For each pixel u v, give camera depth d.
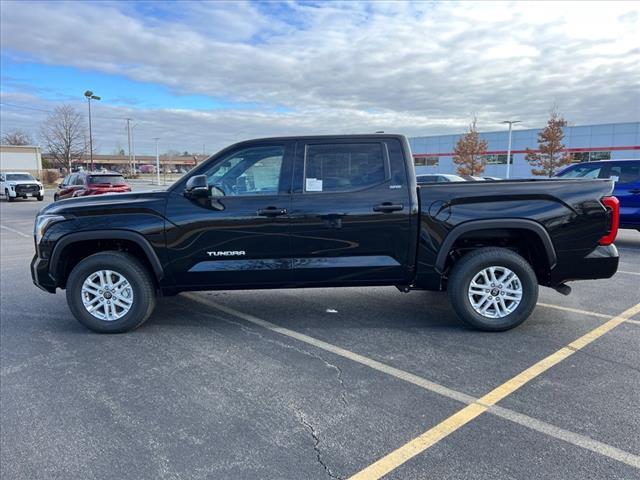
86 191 18.11
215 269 4.51
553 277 4.46
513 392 3.34
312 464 2.57
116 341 4.46
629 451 2.63
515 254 4.43
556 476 2.43
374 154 4.52
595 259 4.40
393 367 3.79
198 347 4.29
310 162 4.52
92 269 4.55
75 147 60.88
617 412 3.04
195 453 2.68
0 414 3.13
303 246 4.48
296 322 4.96
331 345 4.29
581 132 43.34
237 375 3.69
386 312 5.28
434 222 4.40
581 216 4.36
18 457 2.66
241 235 4.45
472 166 46.62
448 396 3.30
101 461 2.62
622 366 3.73
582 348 4.11
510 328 4.51
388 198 4.43
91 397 3.36
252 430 2.91
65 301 5.97
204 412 3.14
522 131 47.31
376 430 2.89
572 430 2.85
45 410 3.18
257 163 4.53
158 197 4.52
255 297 5.98
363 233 4.45
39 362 3.99
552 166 40.34
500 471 2.48
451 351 4.10
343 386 3.48
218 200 4.46
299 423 2.99
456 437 2.80
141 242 4.46
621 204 9.34
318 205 4.43
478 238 4.68
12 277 7.49
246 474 2.50
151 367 3.86
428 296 5.96
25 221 17.05
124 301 4.62
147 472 2.52
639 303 5.49
